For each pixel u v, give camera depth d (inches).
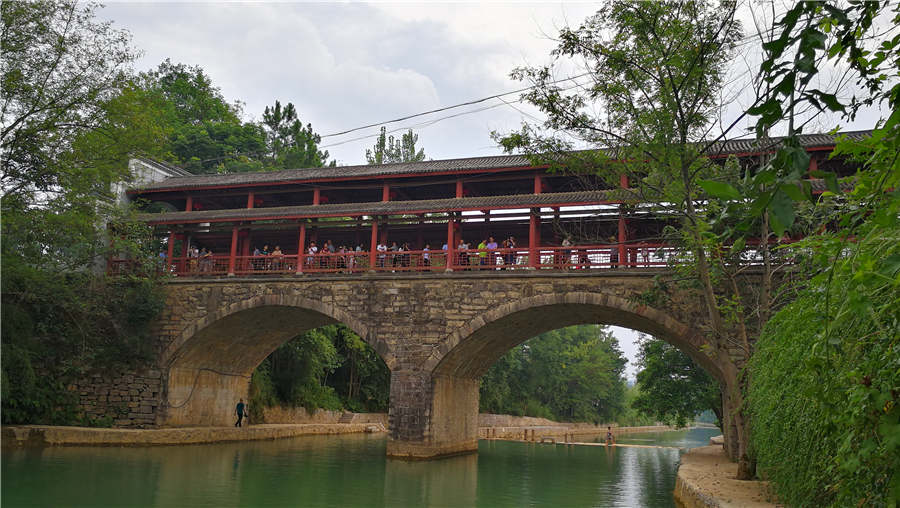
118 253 1093.8
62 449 869.2
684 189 570.3
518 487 736.3
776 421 378.9
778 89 106.1
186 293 1082.1
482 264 1078.4
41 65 911.0
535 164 665.0
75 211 938.7
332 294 1008.9
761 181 104.2
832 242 176.7
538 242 1067.3
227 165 1977.1
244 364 1295.5
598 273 892.6
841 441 208.1
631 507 612.1
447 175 1038.4
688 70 558.3
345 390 1873.8
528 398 2662.4
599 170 632.4
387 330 974.4
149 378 1069.8
